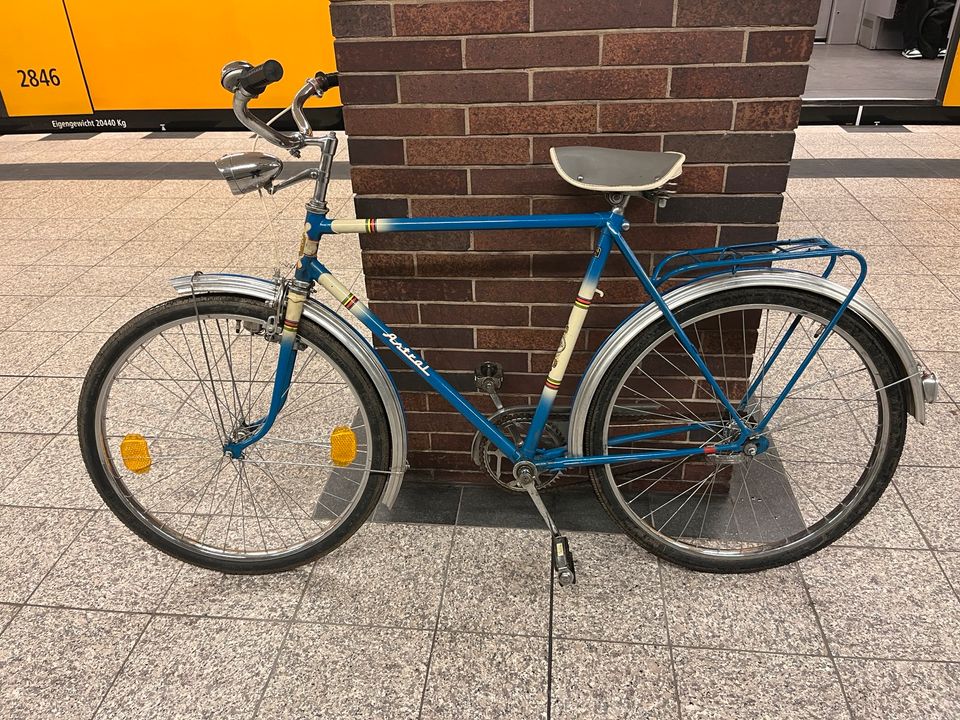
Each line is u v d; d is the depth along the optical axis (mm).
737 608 1737
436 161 1733
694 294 1588
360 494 1792
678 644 1654
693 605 1749
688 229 1763
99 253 3891
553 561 1729
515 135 1688
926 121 5785
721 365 1932
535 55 1595
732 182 1694
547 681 1583
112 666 1642
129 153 5699
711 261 1727
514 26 1568
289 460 2281
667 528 1986
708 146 1657
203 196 4699
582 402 1677
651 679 1578
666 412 2010
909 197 4258
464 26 1576
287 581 1851
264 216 4305
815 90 6695
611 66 1594
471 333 1953
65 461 2303
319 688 1586
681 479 2092
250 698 1569
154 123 6355
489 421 1775
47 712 1548
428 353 1999
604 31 1560
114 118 6367
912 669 1575
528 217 1552
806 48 1536
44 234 4164
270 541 1991
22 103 6344
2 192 4895
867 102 5898
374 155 1741
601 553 1906
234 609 1779
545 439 1833
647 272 1822
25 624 1745
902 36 8758
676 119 1636
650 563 1871
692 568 1820
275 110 6156
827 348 2697
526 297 1884
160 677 1617
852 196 4297
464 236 1817
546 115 1658
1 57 6121
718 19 1527
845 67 7875
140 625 1741
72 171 5293
